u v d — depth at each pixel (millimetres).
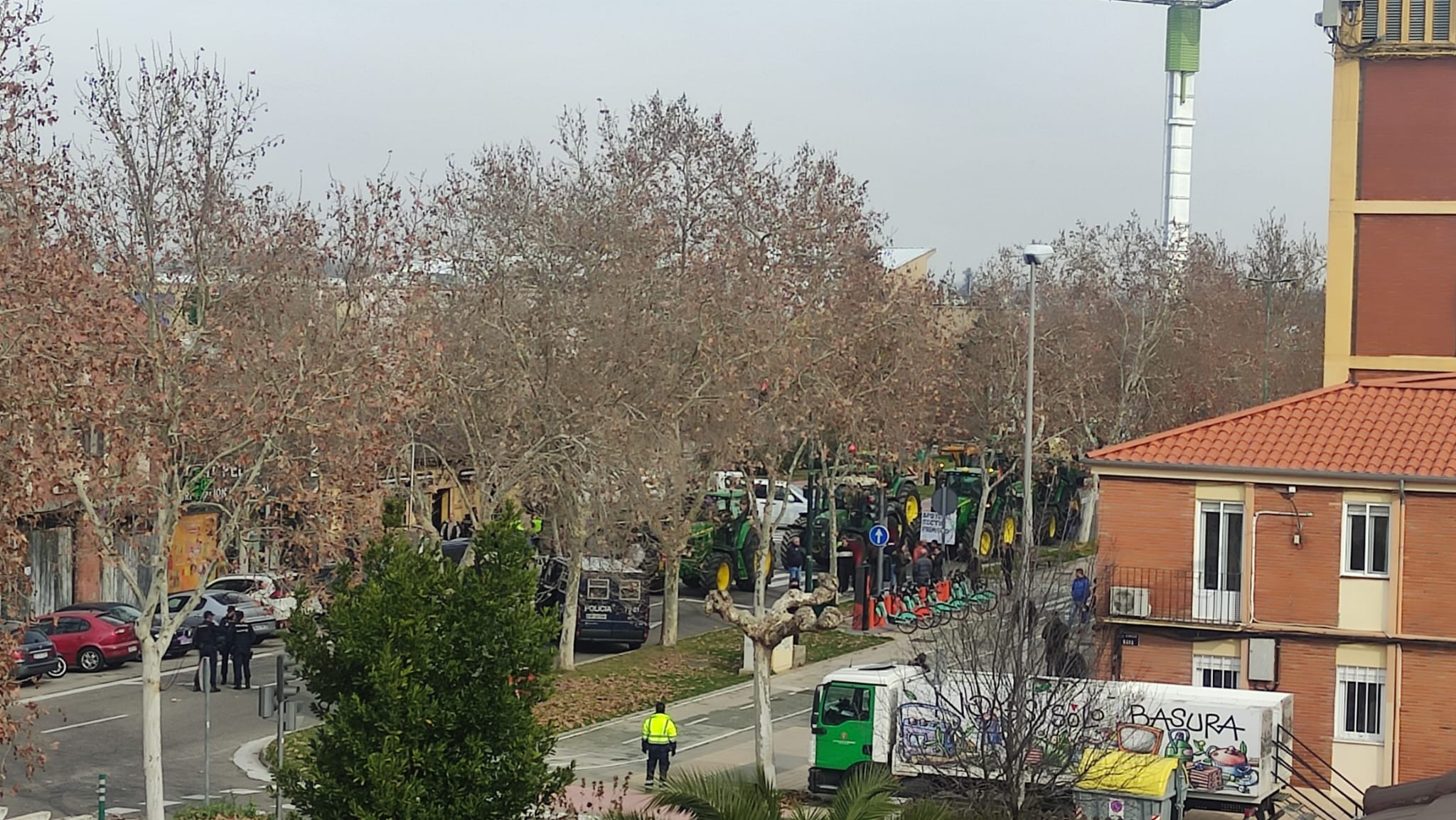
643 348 43125
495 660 19344
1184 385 75562
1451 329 43906
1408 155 44250
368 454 29766
